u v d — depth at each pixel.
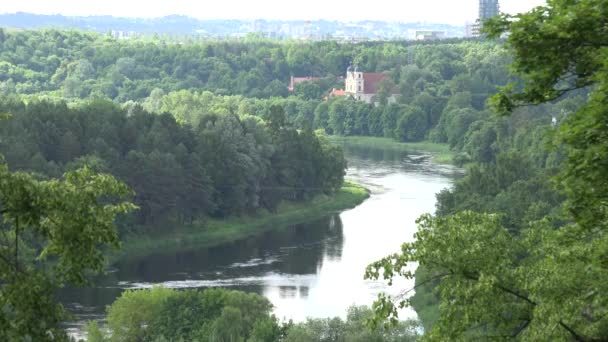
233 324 84.44
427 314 97.25
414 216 172.00
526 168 129.38
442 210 129.62
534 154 183.38
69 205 23.34
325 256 139.50
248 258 139.50
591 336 31.12
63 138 155.12
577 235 32.44
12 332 22.39
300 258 138.50
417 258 32.66
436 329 32.53
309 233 161.00
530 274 31.58
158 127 169.25
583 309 31.69
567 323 31.14
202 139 172.50
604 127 25.80
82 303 109.31
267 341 82.00
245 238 157.50
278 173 187.38
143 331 87.62
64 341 23.09
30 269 23.11
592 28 26.09
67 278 23.73
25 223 23.03
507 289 32.16
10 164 136.38
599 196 27.14
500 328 32.16
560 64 26.94
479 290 31.34
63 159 155.00
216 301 89.31
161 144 163.38
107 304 109.12
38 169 139.12
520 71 27.52
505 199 108.06
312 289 117.12
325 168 194.38
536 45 26.70
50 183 23.55
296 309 106.62
